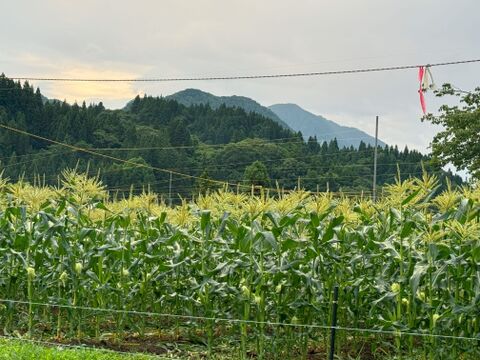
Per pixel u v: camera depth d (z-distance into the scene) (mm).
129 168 107000
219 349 12555
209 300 11961
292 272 11508
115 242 13289
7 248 13055
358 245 12125
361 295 12047
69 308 12664
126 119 154250
